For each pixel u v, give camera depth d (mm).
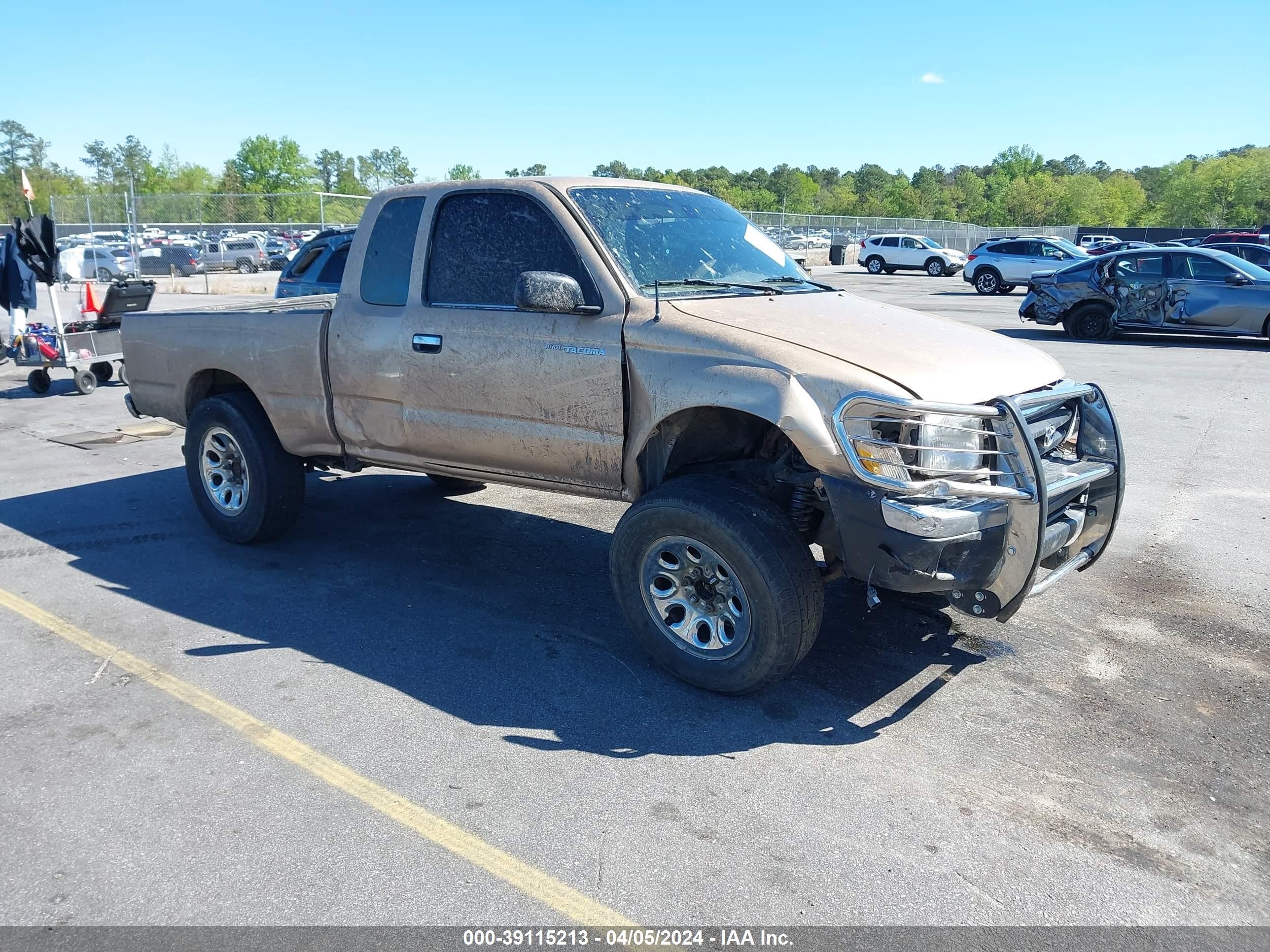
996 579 3445
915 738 3527
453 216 4414
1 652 4223
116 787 3188
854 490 3342
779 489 3916
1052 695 3865
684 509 3602
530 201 4180
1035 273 26859
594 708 3740
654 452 3938
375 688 3883
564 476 4211
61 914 2594
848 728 3596
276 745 3449
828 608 4746
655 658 3979
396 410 4625
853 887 2709
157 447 8398
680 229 4430
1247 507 6355
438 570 5285
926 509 3240
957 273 38344
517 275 4195
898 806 3096
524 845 2887
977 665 4125
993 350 3916
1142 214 110000
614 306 3887
